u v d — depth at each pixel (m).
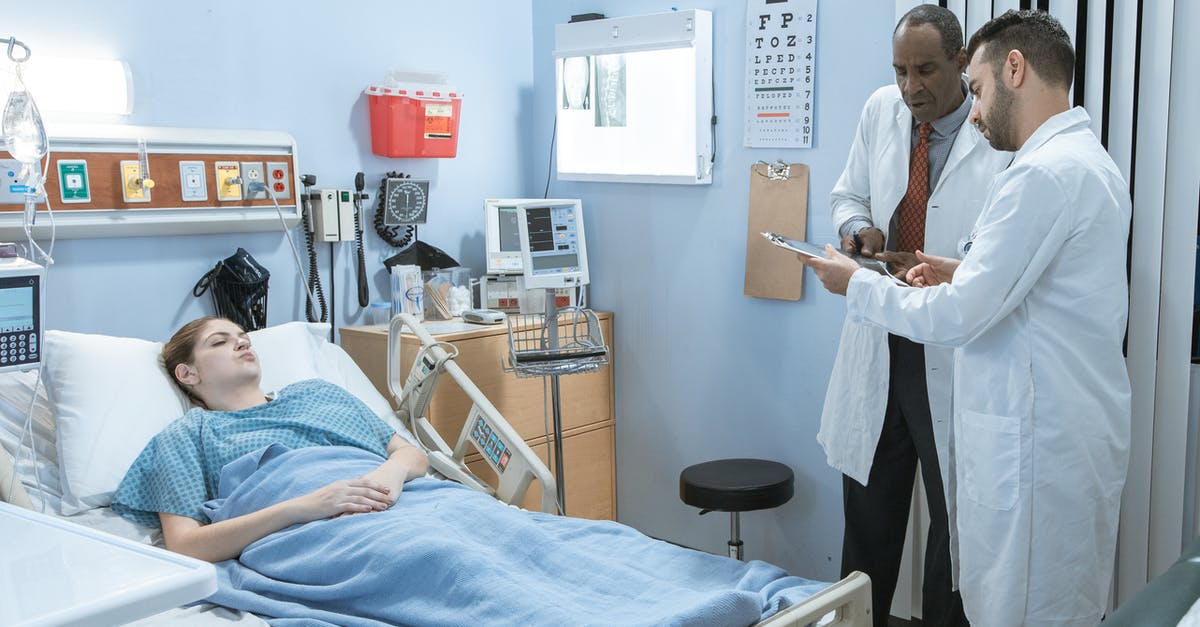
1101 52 2.20
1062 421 1.73
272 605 1.66
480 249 3.39
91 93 2.42
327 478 1.97
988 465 1.80
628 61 3.05
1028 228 1.69
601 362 2.68
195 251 2.73
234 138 2.70
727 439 3.06
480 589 1.55
